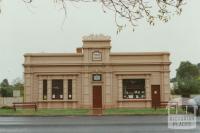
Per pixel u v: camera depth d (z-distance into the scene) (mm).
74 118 41406
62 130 26703
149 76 57219
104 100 57094
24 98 57062
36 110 52531
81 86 57188
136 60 57438
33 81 57188
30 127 29328
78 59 57406
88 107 56812
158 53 57250
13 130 26969
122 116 44625
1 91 82375
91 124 31922
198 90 83688
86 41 57344
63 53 57250
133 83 57469
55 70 57188
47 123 33531
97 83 57156
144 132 25156
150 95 57062
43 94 57156
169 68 57094
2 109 56281
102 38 57406
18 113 48125
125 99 57125
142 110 52469
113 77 57406
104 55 57281
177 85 85188
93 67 57219
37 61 57281
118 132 25219
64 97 57000
